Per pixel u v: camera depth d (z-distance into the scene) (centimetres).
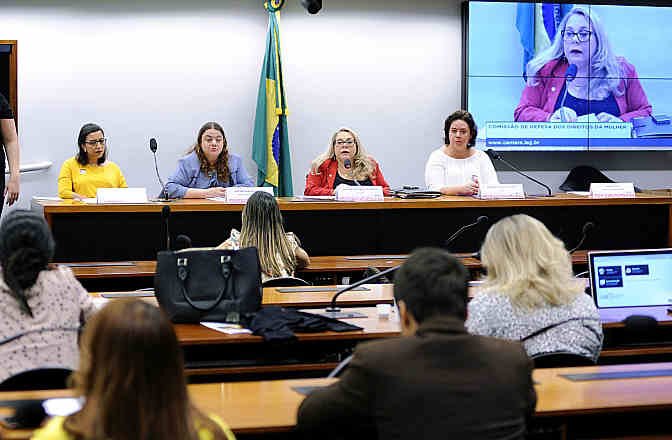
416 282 212
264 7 823
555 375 286
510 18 841
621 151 889
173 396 163
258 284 374
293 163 841
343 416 209
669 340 404
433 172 646
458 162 651
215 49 819
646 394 265
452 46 858
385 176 855
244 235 460
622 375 287
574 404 255
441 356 203
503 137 847
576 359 297
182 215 575
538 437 270
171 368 164
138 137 812
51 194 802
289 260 465
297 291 434
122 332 161
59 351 289
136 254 571
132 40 806
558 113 855
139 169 813
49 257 294
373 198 599
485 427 199
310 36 836
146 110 812
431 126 859
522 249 301
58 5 794
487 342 209
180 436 162
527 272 298
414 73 854
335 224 595
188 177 626
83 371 164
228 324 367
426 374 201
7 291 287
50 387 276
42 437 164
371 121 849
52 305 291
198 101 819
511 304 297
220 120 823
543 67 848
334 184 636
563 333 298
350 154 638
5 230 289
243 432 235
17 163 572
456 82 860
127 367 160
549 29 848
